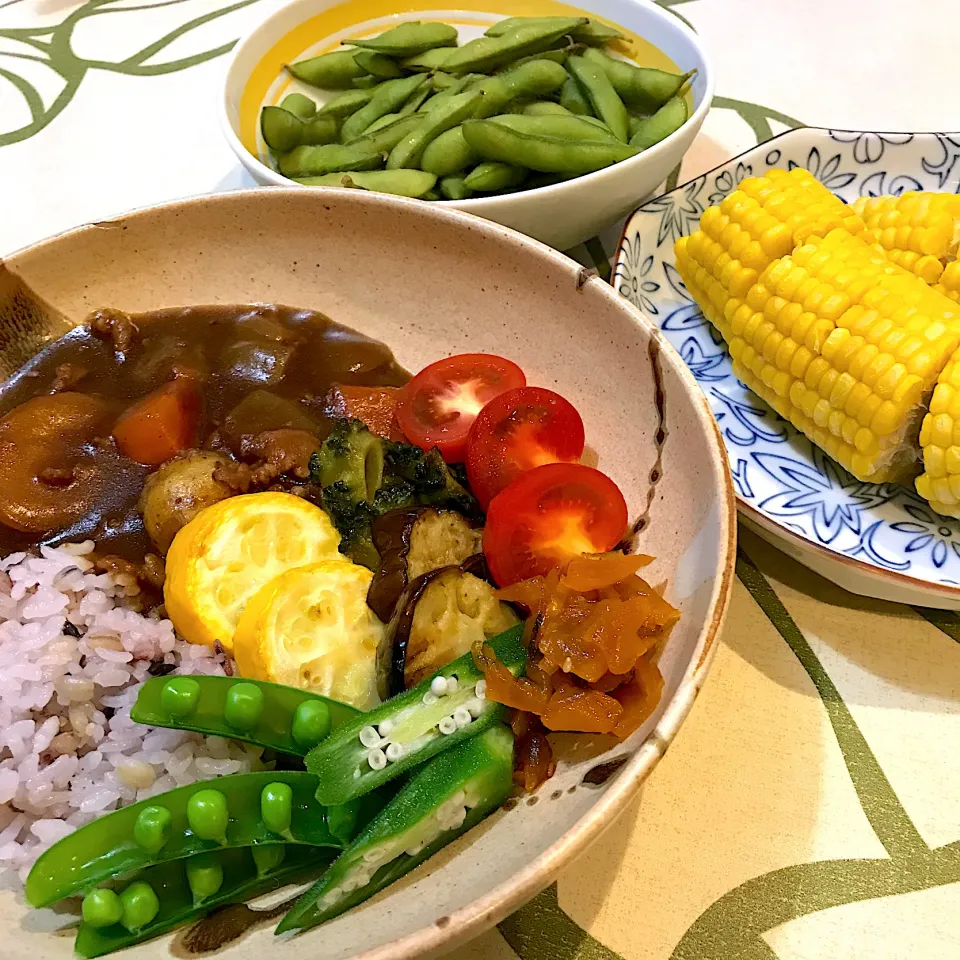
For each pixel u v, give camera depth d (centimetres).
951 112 36
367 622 22
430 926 17
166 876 19
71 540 26
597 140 31
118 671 23
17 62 41
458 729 20
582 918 21
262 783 20
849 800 23
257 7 44
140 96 40
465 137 31
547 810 20
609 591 21
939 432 25
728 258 29
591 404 26
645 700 20
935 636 25
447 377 26
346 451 24
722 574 20
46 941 19
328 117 35
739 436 29
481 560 22
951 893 21
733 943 21
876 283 27
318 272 29
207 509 24
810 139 33
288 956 18
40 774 21
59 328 29
